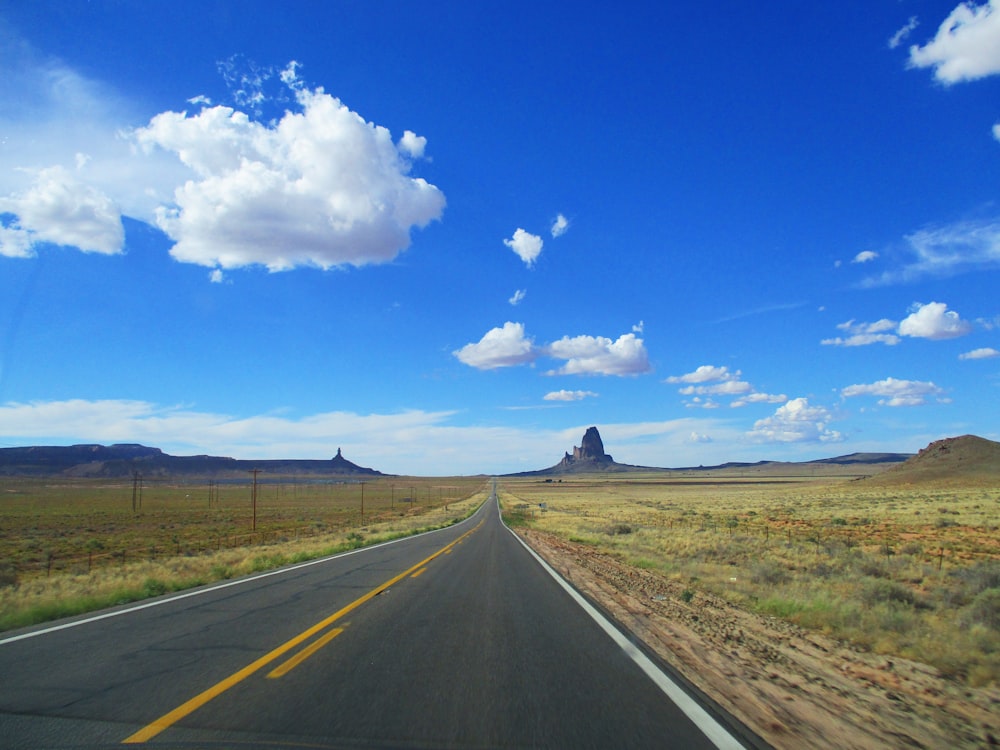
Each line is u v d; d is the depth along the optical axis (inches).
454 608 487.2
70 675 290.0
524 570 764.6
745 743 213.3
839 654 361.7
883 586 609.0
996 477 4035.4
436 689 271.1
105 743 207.6
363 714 237.3
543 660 325.4
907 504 2714.1
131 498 4830.2
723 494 5191.9
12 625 424.2
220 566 759.7
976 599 496.7
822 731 230.5
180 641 362.9
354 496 6156.5
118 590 566.6
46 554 1298.0
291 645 353.1
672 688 276.7
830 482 7052.2
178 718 231.5
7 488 6186.0
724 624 439.2
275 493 6343.5
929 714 257.0
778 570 743.1
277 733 216.5
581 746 208.4
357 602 511.8
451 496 6855.3
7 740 210.2
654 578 709.9
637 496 5413.4
